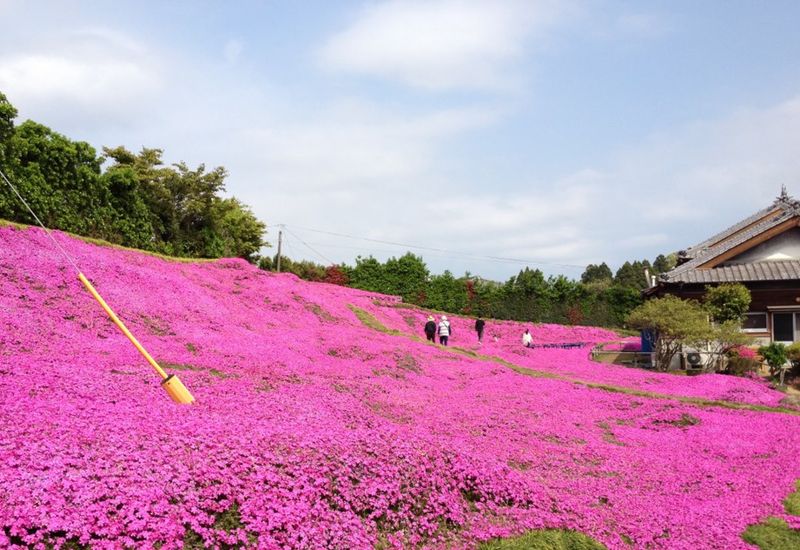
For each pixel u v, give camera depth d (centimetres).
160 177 4188
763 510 1268
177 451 924
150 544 727
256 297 3403
